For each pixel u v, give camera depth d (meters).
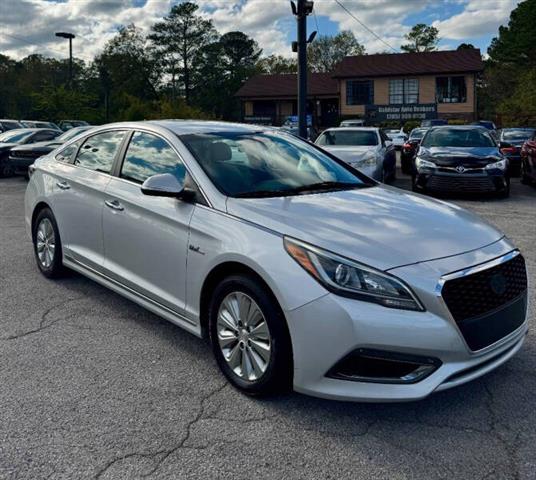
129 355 3.97
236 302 3.40
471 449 2.84
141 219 4.14
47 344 4.15
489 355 3.08
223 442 2.91
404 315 2.85
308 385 3.02
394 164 15.18
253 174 4.05
